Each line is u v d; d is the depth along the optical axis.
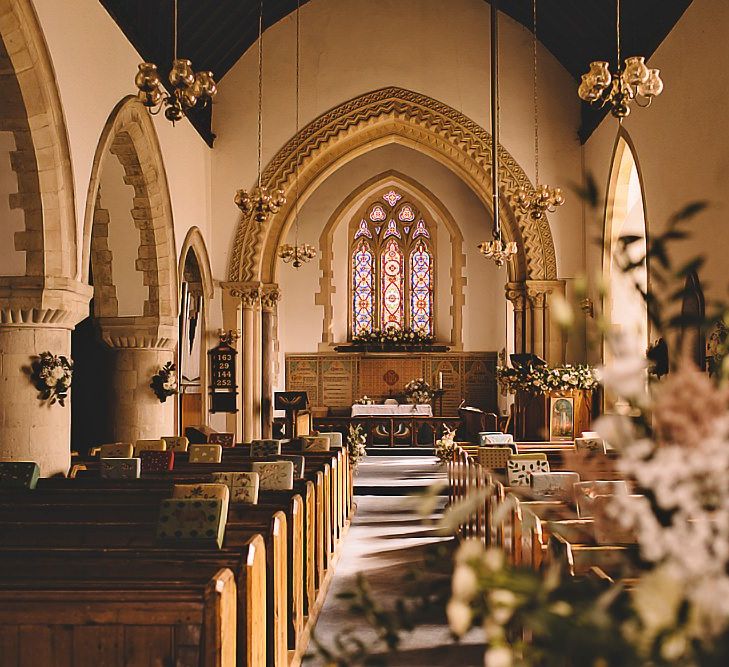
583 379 12.64
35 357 9.09
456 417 21.06
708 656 1.07
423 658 5.62
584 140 16.05
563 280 16.11
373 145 16.84
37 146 8.70
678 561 1.11
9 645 3.55
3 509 6.07
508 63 16.33
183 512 4.92
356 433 13.09
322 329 22.17
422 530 10.90
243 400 16.50
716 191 9.44
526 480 8.06
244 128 16.50
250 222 16.42
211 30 14.50
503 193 16.31
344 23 16.50
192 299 16.09
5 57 8.17
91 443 15.14
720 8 9.26
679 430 1.15
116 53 10.86
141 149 12.04
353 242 22.56
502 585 1.19
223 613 3.55
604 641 1.12
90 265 13.01
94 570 4.29
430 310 22.45
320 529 7.51
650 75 7.47
